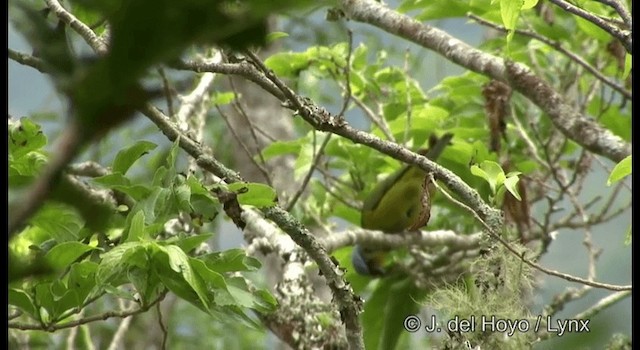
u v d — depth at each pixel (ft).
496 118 32.27
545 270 18.57
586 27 30.63
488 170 20.56
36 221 17.85
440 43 31.22
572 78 36.88
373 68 37.37
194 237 18.34
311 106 19.97
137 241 17.53
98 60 5.08
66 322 20.39
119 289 17.92
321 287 35.55
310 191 41.78
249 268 18.61
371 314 35.17
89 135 5.03
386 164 36.52
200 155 19.67
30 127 17.63
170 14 5.01
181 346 45.93
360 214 37.24
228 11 5.17
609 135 29.09
